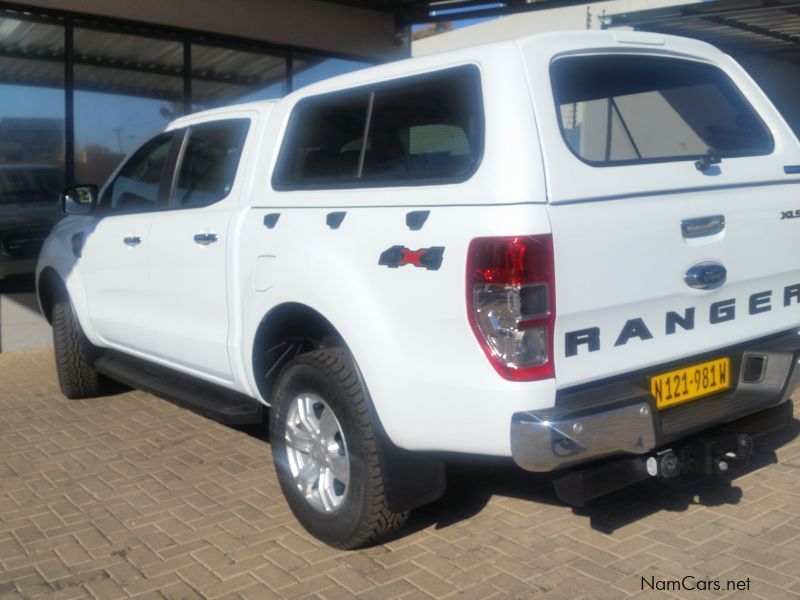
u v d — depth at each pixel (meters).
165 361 4.86
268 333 3.89
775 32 9.73
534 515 3.94
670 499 4.05
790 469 4.37
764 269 3.62
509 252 2.87
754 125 3.93
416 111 3.36
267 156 4.07
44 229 7.70
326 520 3.62
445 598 3.23
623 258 3.11
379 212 3.35
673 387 3.37
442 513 3.98
